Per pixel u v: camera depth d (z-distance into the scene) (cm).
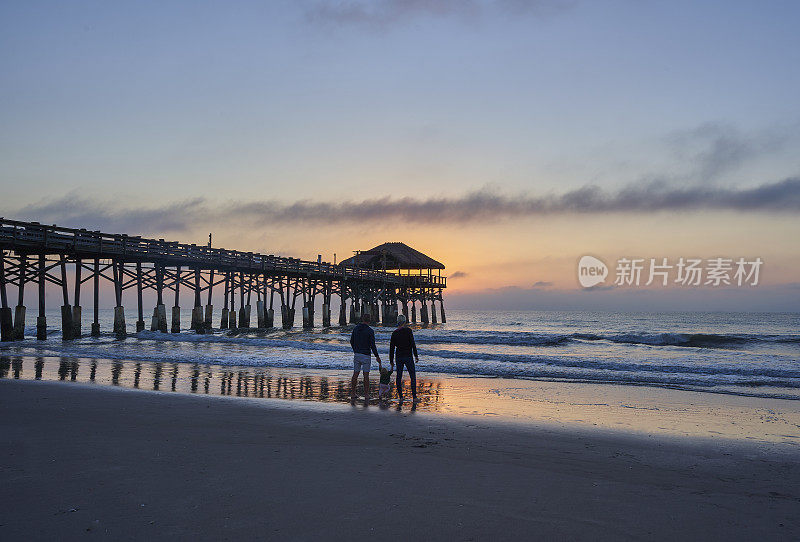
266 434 754
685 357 2305
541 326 8550
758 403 1155
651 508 485
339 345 2472
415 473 573
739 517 468
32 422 799
